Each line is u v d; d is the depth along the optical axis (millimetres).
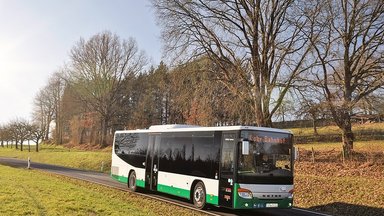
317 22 27609
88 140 90062
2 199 12531
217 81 29625
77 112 85938
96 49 73562
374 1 28406
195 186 16094
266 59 28047
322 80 27969
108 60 74188
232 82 28516
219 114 29391
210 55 29594
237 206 13688
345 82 29516
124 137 22922
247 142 13562
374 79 28297
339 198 18688
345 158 28266
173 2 29453
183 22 29672
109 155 49156
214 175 14984
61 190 16703
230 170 14203
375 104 27891
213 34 29375
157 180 18812
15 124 90875
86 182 25641
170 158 17984
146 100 70625
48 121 114812
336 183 20375
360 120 30156
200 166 15867
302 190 20750
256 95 27109
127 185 23156
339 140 45312
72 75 74562
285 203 14383
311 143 44500
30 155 71125
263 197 13969
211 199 15000
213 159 15195
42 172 32969
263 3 28438
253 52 28469
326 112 27875
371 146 32500
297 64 27328
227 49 29391
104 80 74062
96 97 74438
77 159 52188
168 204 16359
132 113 78375
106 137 76812
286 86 27094
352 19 29703
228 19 29141
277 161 14516
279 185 14328
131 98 84250
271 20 28266
